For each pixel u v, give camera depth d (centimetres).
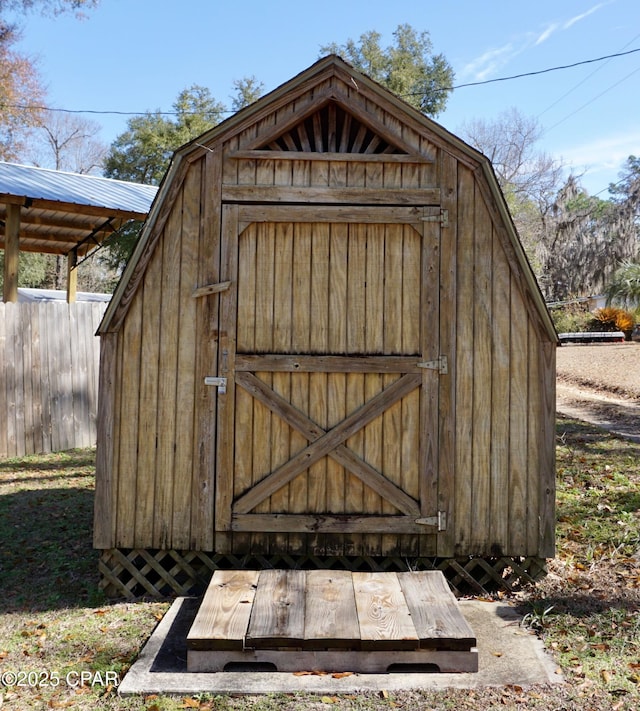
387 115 524
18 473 950
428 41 3559
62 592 536
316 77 519
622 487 819
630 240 3803
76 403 1152
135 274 522
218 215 523
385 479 518
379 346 522
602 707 355
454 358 521
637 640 434
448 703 359
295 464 519
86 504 800
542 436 521
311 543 522
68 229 1259
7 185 1023
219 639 388
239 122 522
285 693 370
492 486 521
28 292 1711
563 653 417
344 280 524
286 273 524
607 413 1432
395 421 522
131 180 3062
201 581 530
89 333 1177
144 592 541
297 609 420
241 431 523
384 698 364
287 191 522
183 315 525
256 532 522
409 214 520
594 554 600
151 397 526
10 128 2909
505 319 521
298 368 520
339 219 521
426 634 388
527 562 530
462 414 521
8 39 2339
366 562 533
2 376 1031
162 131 3027
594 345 2955
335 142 540
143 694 372
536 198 4722
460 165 521
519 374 521
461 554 520
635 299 3231
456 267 520
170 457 525
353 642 387
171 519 524
